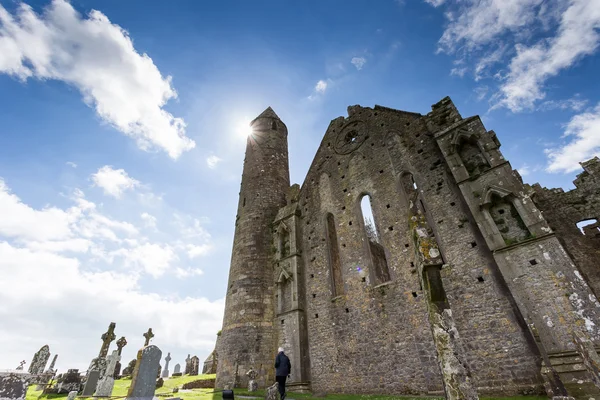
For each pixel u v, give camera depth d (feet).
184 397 46.19
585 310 32.24
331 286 61.21
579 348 28.73
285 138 104.37
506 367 37.19
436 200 51.85
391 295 51.67
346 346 53.47
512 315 38.81
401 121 66.18
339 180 71.87
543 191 53.26
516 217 41.32
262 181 88.48
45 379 67.77
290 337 59.62
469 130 49.93
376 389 47.06
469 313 42.06
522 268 37.70
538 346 34.91
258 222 79.97
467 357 40.34
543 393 33.76
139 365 36.42
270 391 34.58
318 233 69.46
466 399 19.27
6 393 28.48
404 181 61.62
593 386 28.71
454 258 46.06
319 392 52.75
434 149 56.59
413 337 46.70
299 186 84.64
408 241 53.31
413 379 44.27
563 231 48.19
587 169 50.62
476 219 43.60
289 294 65.31
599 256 44.60
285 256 71.20
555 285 34.88
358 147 72.02
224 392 39.37
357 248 60.49
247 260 73.41
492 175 44.65
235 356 61.05
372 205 62.18
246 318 64.90
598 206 47.67
